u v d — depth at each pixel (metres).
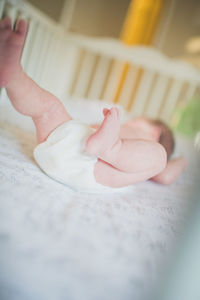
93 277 0.35
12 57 0.59
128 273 0.37
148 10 1.87
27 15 1.33
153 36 1.94
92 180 0.66
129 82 2.08
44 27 1.56
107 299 0.32
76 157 0.65
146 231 0.52
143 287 0.34
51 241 0.40
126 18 1.90
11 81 0.61
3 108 1.27
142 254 0.43
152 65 2.00
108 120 0.59
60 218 0.48
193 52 1.95
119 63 2.03
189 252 0.24
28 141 0.95
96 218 0.53
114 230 0.49
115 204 0.64
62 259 0.36
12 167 0.67
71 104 1.68
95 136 0.59
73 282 0.33
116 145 0.63
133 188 0.83
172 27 1.90
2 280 0.32
